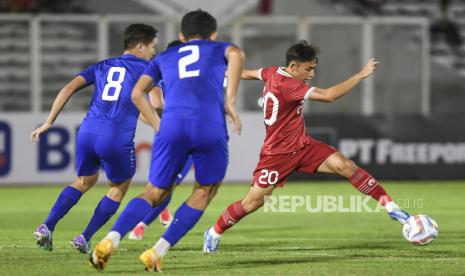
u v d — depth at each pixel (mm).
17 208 37250
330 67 56969
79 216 33875
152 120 18109
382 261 20688
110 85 21531
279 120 22359
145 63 21828
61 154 48406
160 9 60750
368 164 50250
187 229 18062
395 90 57312
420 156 50656
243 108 54625
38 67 53031
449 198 41094
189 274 18359
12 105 59812
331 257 21484
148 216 25312
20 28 60594
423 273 18594
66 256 21594
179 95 17797
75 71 60594
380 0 65688
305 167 22953
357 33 57031
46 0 61719
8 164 47969
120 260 20797
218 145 17828
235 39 56250
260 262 20453
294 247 24000
